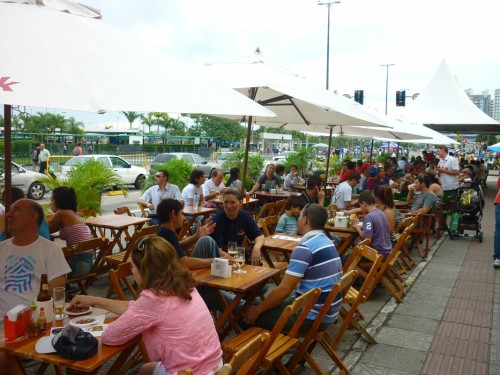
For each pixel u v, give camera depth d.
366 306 6.59
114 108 2.85
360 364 4.80
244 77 7.20
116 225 7.31
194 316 2.98
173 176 16.44
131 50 3.74
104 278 7.29
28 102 2.55
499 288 7.55
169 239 4.70
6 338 2.97
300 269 4.23
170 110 3.12
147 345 2.99
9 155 4.09
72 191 6.27
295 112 9.68
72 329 2.83
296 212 7.31
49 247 4.03
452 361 4.92
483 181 27.11
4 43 3.05
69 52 3.22
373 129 13.19
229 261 4.92
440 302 6.81
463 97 24.27
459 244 11.09
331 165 25.02
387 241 6.75
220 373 2.46
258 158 20.12
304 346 4.19
